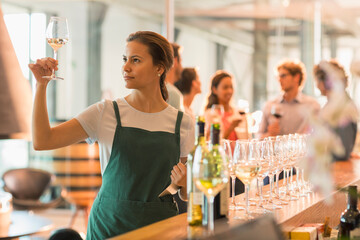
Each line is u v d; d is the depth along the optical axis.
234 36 8.34
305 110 1.50
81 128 2.44
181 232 1.83
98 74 8.62
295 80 5.53
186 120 2.59
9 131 1.98
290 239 2.13
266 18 8.36
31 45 8.43
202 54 8.34
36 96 2.29
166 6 8.23
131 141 2.43
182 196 2.28
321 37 8.44
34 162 8.08
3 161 8.29
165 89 2.68
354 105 1.48
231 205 2.34
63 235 2.59
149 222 2.39
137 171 2.42
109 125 2.47
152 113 2.53
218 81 5.29
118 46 8.56
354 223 2.19
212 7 8.32
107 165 2.47
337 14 8.42
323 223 2.52
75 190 7.33
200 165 1.78
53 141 2.32
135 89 2.54
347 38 8.41
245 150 2.13
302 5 8.37
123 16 8.52
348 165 4.18
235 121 4.97
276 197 2.61
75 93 8.59
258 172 2.14
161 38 2.55
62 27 2.64
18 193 6.53
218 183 1.76
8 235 3.71
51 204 6.70
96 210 2.46
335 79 1.49
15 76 2.04
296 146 2.68
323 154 1.45
